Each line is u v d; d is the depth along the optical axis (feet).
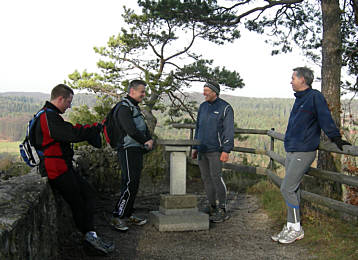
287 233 12.16
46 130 9.44
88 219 10.25
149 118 36.32
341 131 16.78
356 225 12.52
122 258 10.64
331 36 20.33
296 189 12.35
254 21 30.01
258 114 344.90
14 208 6.62
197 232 13.43
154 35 45.03
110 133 12.90
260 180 22.77
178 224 13.47
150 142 12.76
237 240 12.53
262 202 17.83
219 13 27.96
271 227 14.07
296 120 12.00
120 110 12.46
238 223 14.70
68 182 9.70
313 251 11.10
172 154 13.79
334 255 10.48
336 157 19.97
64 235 11.27
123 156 12.83
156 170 22.29
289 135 12.34
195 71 45.16
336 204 11.83
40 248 7.85
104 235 12.75
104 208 16.49
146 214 16.05
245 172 24.08
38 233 7.69
